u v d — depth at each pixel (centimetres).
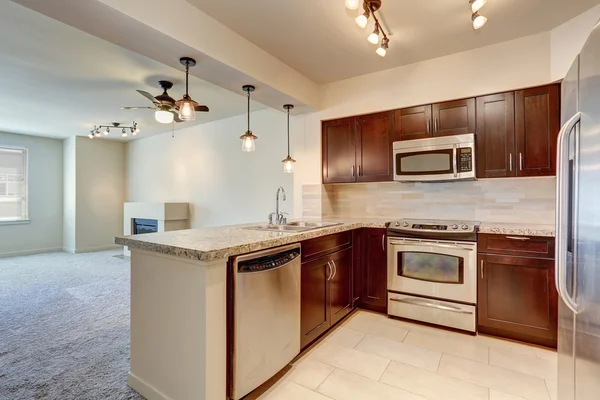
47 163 657
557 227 138
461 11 220
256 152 480
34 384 194
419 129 301
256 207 481
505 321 248
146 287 184
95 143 667
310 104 341
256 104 432
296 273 211
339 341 249
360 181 334
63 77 335
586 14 220
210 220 541
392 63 304
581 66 126
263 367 183
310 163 367
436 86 292
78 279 443
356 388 189
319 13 220
